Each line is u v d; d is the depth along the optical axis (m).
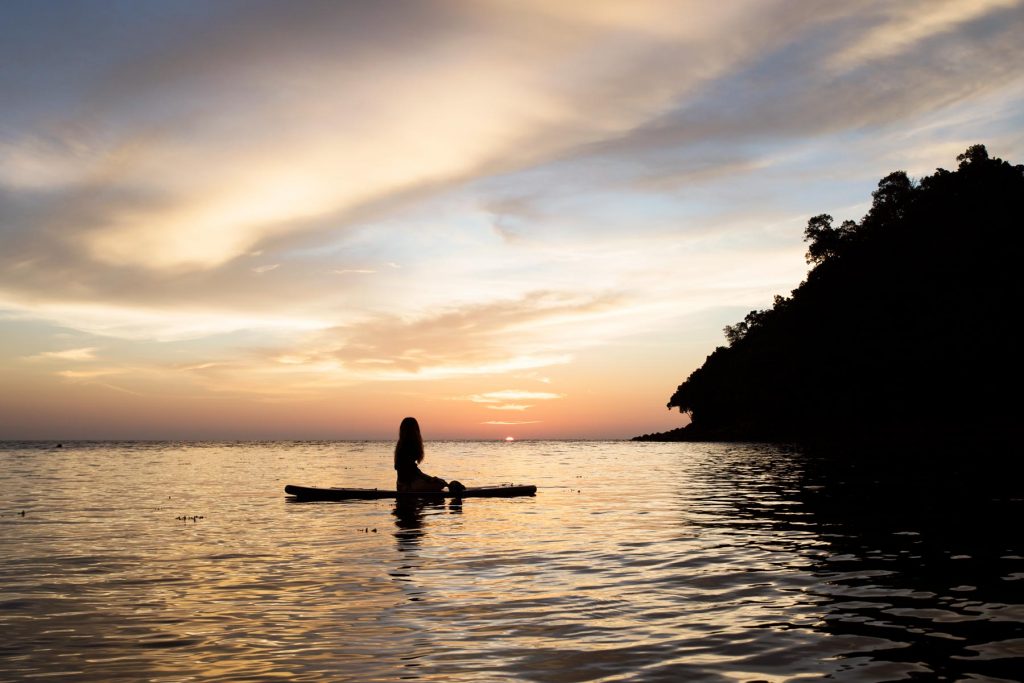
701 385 139.00
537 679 4.66
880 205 88.44
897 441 60.19
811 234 90.81
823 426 87.00
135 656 5.26
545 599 6.97
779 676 4.67
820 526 11.92
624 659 5.07
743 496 18.06
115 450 93.38
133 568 8.81
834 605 6.57
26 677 4.80
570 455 57.94
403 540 10.99
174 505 16.72
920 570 8.11
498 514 14.55
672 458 47.84
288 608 6.70
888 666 4.84
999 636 5.50
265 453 73.69
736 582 7.64
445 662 5.04
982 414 71.12
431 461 44.69
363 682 4.64
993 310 69.00
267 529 12.42
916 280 75.25
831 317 81.81
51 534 11.91
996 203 74.12
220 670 4.93
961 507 13.78
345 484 24.08
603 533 11.60
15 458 54.31
